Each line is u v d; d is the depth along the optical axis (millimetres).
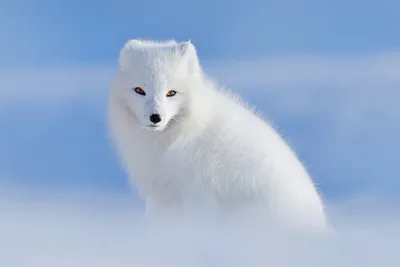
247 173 10906
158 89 10789
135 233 8539
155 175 11227
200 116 10945
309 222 11141
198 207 10953
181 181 11000
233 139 10945
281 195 10969
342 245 7816
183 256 7594
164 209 11281
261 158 10992
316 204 11586
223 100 11492
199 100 11016
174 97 10891
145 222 9664
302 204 11180
